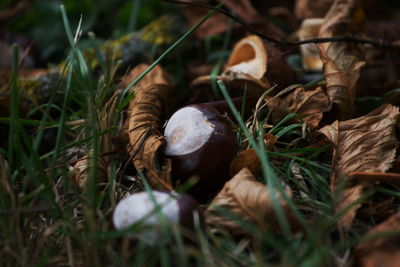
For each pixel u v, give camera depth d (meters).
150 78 0.35
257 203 0.27
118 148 0.31
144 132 0.31
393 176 0.29
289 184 0.31
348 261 0.26
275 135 0.32
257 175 0.30
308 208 0.28
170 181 0.29
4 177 0.28
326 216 0.28
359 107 0.35
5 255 0.27
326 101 0.33
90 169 0.30
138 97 0.33
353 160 0.30
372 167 0.30
